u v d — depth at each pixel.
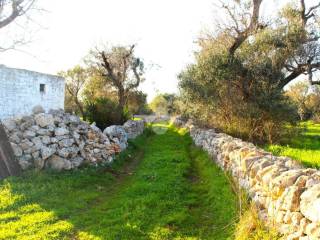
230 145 11.16
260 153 9.41
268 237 5.85
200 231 7.33
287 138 18.84
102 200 9.59
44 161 11.73
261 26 20.98
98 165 13.20
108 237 6.93
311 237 4.84
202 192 10.22
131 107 43.19
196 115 24.58
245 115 18.45
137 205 8.78
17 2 12.34
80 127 13.23
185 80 22.42
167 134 32.00
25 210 8.22
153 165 14.05
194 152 18.28
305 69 22.33
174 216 8.05
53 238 6.83
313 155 13.54
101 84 38.06
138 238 7.02
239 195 7.22
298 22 22.91
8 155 10.80
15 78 24.17
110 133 15.95
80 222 7.72
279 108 18.19
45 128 12.15
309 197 5.12
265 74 19.42
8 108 23.58
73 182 10.66
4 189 9.55
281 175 6.34
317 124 39.75
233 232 6.77
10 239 6.66
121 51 32.66
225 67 19.55
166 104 75.50
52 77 28.75
